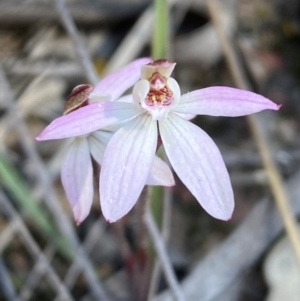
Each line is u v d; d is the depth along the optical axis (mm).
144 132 53
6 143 107
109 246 97
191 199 102
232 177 104
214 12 99
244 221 92
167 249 97
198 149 53
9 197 100
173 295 73
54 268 95
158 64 54
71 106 55
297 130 111
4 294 90
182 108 54
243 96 52
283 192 85
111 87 60
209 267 88
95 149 58
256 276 91
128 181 51
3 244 89
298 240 81
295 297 87
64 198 102
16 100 108
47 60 114
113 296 93
